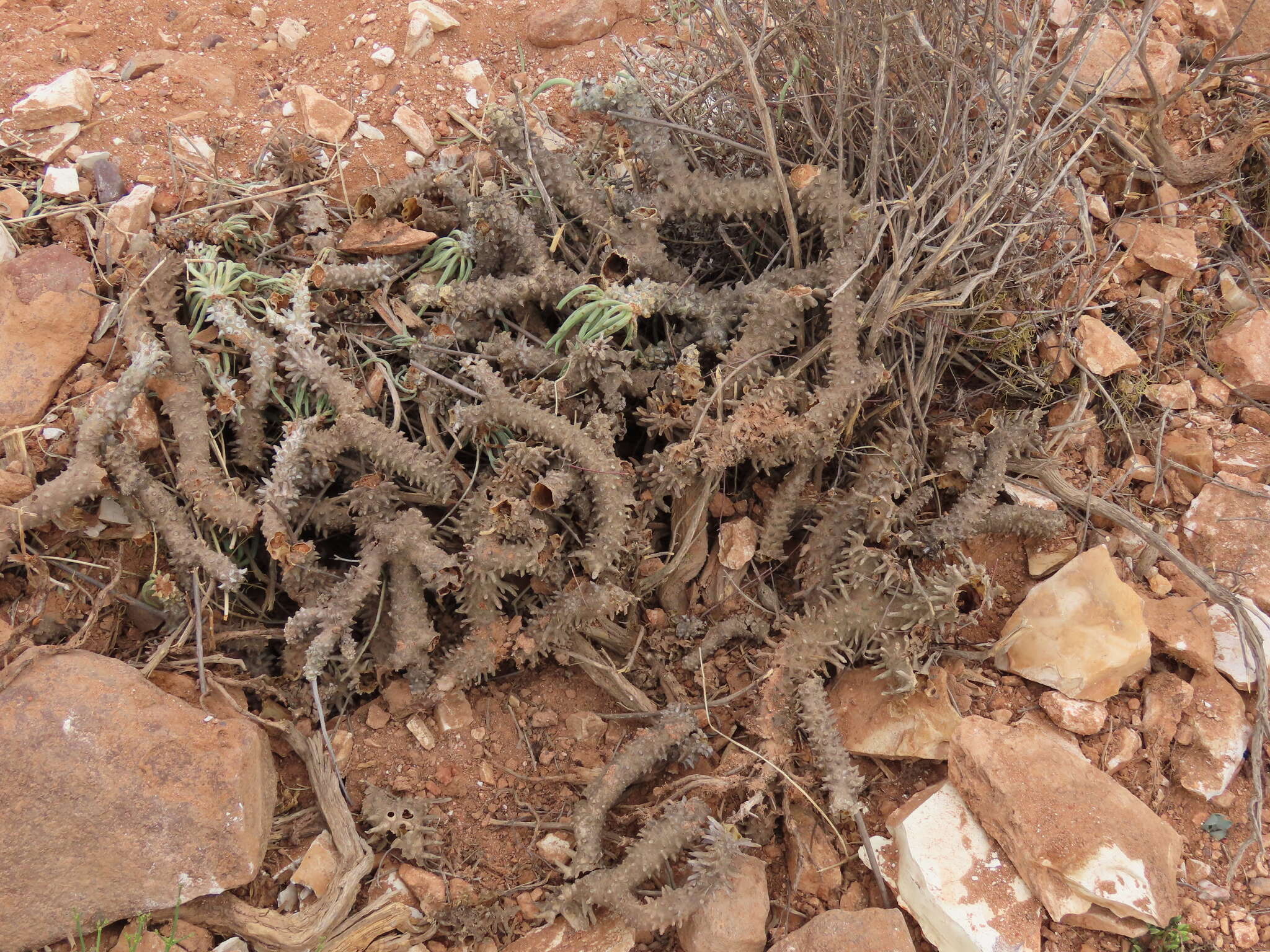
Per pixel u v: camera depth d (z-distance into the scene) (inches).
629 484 29.2
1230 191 38.7
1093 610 28.9
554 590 30.1
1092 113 37.4
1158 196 37.9
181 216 32.2
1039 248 34.7
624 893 26.1
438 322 31.6
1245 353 34.8
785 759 28.1
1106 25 39.3
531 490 28.8
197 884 26.0
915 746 28.5
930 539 30.3
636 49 38.3
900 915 26.2
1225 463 33.0
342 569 31.2
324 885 26.9
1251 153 38.8
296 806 28.5
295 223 33.6
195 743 26.5
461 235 32.3
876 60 30.2
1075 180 33.0
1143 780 28.5
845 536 29.9
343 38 37.8
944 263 29.3
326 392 29.5
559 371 30.6
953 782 27.5
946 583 28.2
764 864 27.4
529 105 36.2
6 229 31.5
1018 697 29.5
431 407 30.5
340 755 28.8
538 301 31.4
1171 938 25.8
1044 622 29.3
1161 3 41.1
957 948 25.9
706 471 29.5
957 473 31.1
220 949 26.2
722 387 29.3
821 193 29.9
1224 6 41.8
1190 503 32.8
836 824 28.1
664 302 30.4
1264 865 27.3
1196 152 39.6
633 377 30.7
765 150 32.9
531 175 32.7
